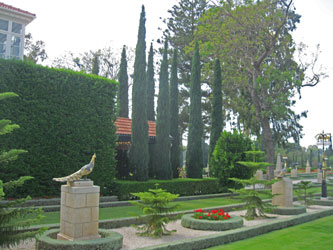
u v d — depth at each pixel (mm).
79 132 14133
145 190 15680
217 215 9812
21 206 11297
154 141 19609
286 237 8484
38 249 6289
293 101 30828
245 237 8367
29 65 12992
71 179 6605
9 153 5703
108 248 6352
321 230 9555
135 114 17375
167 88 19594
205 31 28547
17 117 12320
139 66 17891
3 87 12125
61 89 13758
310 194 15516
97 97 15102
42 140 12898
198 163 20797
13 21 16812
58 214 10758
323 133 17000
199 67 21984
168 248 6516
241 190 11578
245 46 29016
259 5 26656
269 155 30531
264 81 28234
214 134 22188
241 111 35500
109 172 14914
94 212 6730
